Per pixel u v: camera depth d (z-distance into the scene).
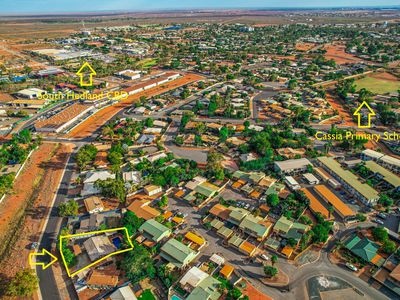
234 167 142.12
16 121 197.25
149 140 165.38
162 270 85.81
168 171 128.75
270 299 79.75
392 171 136.12
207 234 102.38
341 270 87.88
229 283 84.19
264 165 139.25
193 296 78.06
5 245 98.94
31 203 118.00
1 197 118.75
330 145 156.62
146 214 108.38
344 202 115.44
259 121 190.62
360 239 96.88
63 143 166.00
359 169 134.12
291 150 151.50
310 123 188.00
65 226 106.00
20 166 141.25
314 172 134.38
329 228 100.88
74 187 127.38
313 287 82.75
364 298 79.62
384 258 90.31
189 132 177.25
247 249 93.88
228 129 174.00
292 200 115.06
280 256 92.75
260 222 104.94
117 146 149.62
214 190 121.69
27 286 79.31
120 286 83.50
